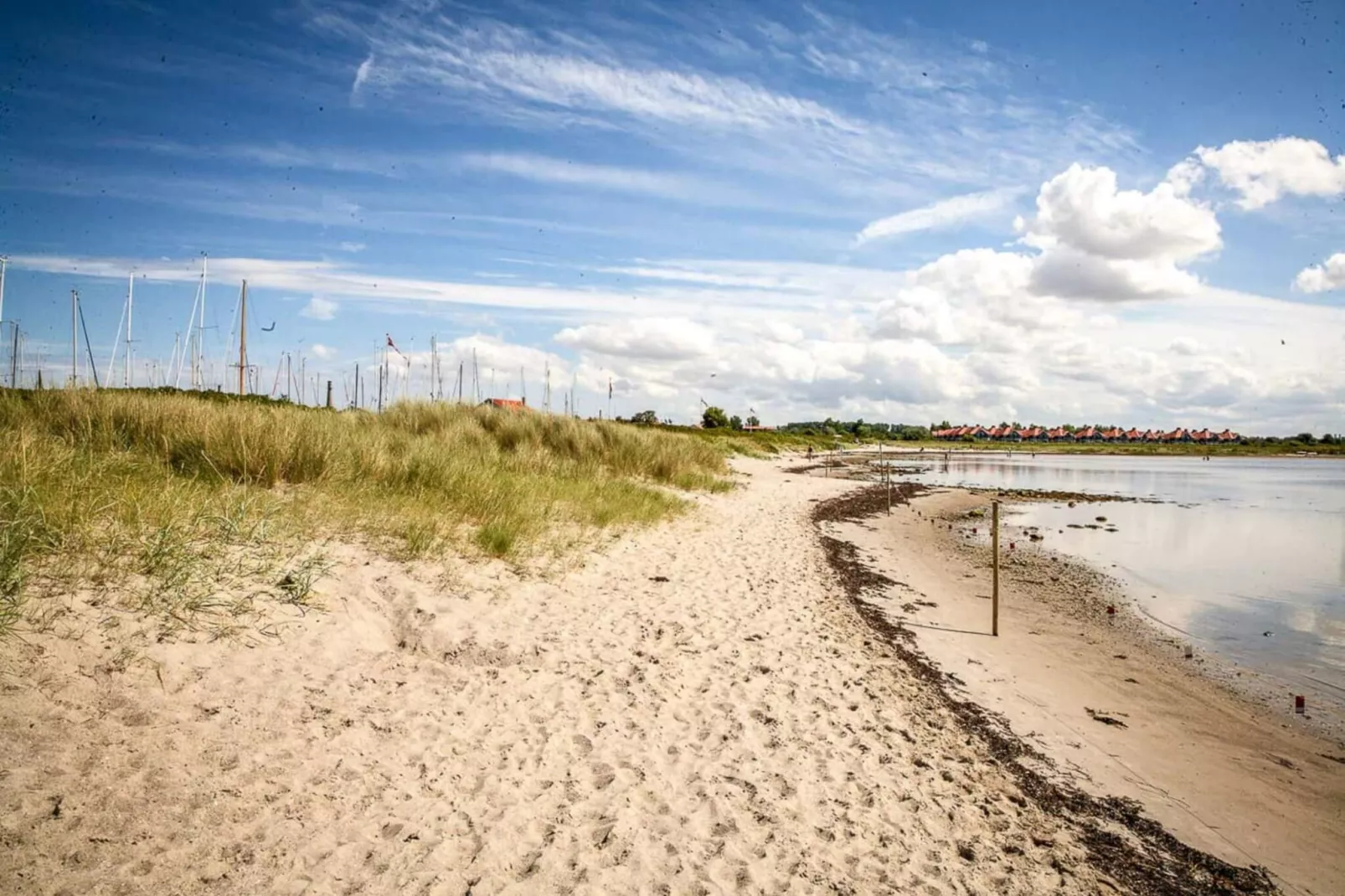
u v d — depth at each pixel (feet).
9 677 12.30
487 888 11.07
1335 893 13.82
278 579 19.33
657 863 12.17
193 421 29.68
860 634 27.17
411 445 37.68
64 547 16.60
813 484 97.50
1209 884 13.74
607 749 15.89
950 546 54.85
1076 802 16.42
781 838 13.32
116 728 12.35
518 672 19.08
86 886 9.44
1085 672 26.27
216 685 14.47
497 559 26.99
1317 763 19.83
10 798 10.23
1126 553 55.52
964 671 24.72
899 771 16.53
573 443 58.85
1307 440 477.77
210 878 10.18
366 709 15.58
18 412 30.30
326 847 11.35
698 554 37.37
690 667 21.16
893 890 12.22
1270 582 45.11
